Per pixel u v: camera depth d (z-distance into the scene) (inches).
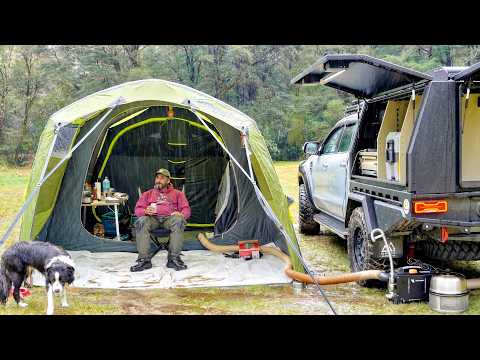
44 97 1100.5
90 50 1134.4
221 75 1165.7
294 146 1154.0
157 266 231.8
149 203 235.6
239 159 253.9
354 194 211.3
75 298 192.2
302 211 316.5
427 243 200.7
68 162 248.1
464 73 160.2
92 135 250.2
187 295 195.9
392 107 201.2
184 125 289.4
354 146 224.7
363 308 177.6
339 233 234.5
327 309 177.8
